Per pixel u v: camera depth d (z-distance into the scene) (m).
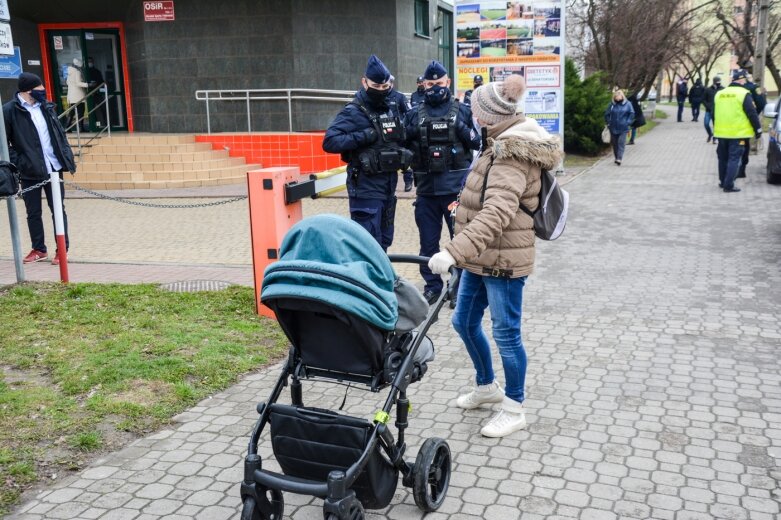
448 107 6.79
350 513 3.14
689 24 37.88
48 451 4.20
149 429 4.52
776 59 46.12
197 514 3.62
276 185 6.33
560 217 4.14
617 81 28.89
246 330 6.22
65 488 3.86
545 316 6.71
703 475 3.88
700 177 16.11
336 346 3.46
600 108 21.47
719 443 4.23
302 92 19.34
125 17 20.55
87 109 21.05
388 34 20.03
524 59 15.99
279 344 5.97
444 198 6.84
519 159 3.89
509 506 3.63
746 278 7.83
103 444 4.31
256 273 6.56
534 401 4.86
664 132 30.91
